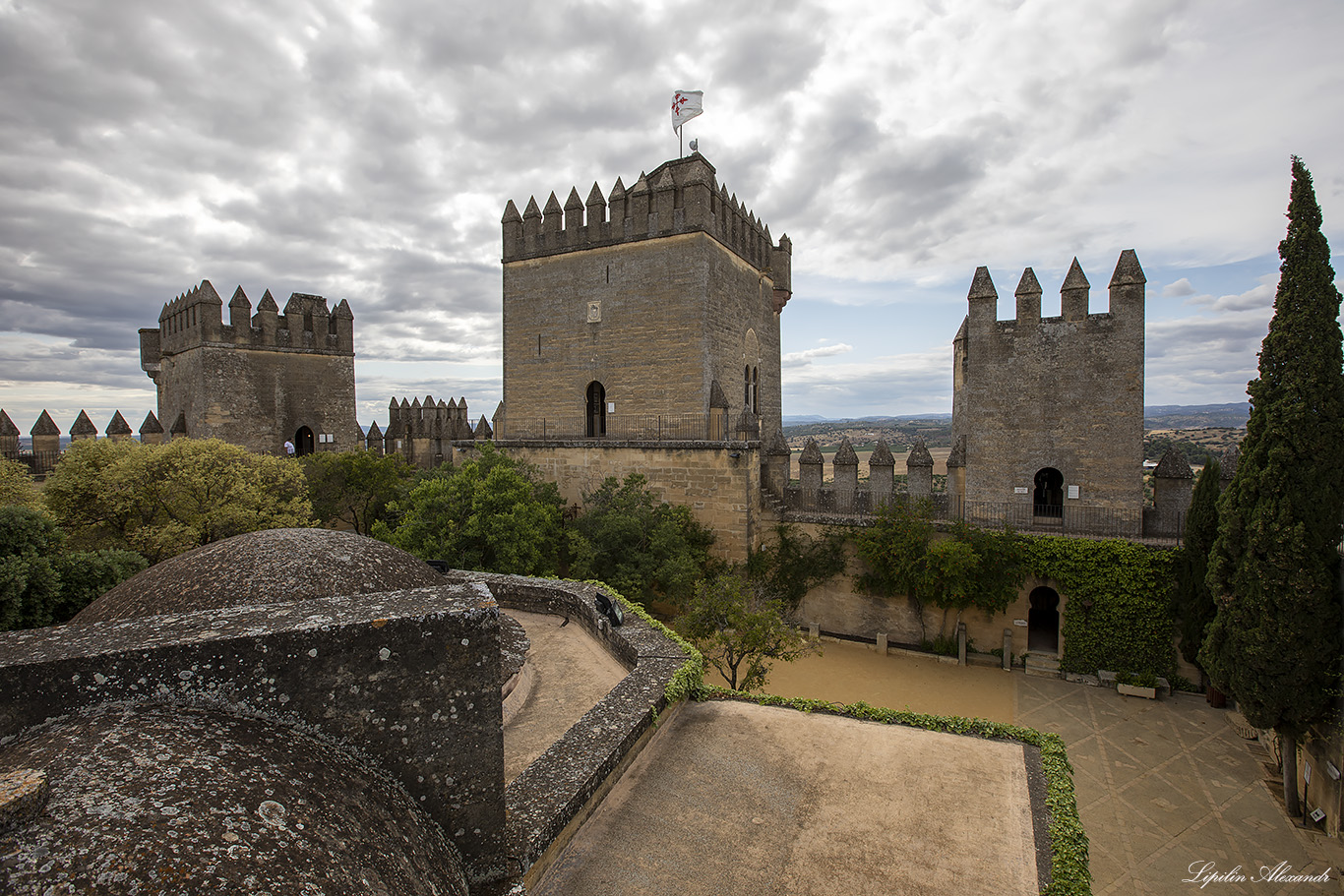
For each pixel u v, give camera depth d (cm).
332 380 4281
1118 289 2508
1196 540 2220
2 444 3256
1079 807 1719
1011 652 2591
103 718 366
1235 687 1736
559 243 3250
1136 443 2492
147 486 2462
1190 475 2434
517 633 1073
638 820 674
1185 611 2258
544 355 3325
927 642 2741
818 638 2830
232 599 532
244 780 347
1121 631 2395
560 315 3269
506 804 628
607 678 1084
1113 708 2236
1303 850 1538
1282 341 1720
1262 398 1755
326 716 434
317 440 4197
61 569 1627
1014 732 854
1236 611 1744
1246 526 1748
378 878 353
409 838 418
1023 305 2662
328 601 489
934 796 720
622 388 3109
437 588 530
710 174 3078
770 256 3897
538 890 567
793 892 571
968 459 2772
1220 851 1545
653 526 2600
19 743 360
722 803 707
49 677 372
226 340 3769
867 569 2830
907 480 2814
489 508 2356
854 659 2678
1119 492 2525
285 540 625
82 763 324
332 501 3466
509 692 970
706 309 2934
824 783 746
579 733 778
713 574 2678
